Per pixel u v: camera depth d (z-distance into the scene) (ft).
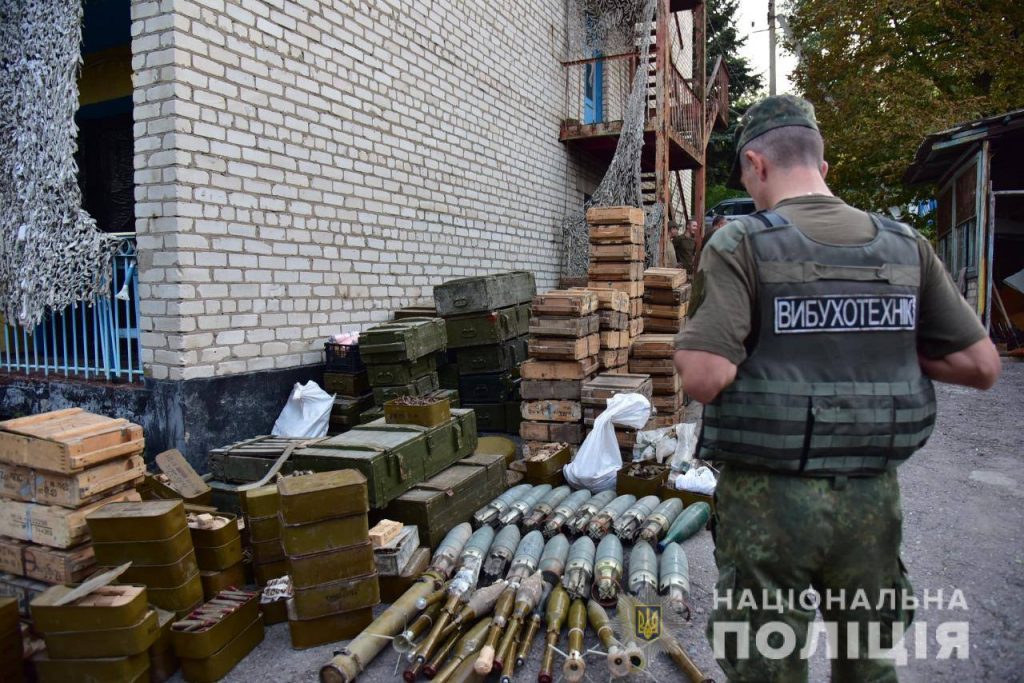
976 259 33.24
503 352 19.72
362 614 9.80
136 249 15.34
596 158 40.42
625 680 8.50
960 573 10.91
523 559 10.66
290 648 9.61
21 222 16.99
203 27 15.15
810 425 5.10
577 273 35.35
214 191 15.49
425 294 23.52
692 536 12.42
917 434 5.30
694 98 40.78
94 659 8.20
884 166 48.88
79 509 9.77
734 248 5.32
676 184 50.16
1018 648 8.93
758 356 5.27
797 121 5.85
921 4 47.34
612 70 44.01
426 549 11.21
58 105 16.21
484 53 27.37
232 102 15.92
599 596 10.05
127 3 19.48
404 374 16.92
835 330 5.18
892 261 5.32
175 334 14.83
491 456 14.38
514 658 8.70
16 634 8.51
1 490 10.23
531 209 32.17
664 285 23.12
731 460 5.43
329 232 18.99
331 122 18.98
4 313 17.88
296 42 17.71
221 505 12.57
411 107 22.52
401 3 21.90
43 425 10.27
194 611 9.35
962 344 5.39
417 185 22.97
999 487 14.57
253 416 16.38
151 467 15.17
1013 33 48.29
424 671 8.68
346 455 11.35
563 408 16.96
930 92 49.11
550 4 33.73
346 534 9.60
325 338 18.86
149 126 14.87
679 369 5.28
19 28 16.72
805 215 5.49
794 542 5.16
